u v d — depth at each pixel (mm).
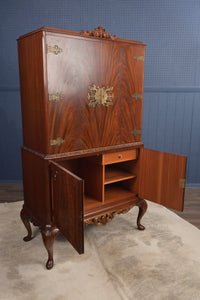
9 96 3799
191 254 2273
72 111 2006
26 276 1984
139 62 2338
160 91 3832
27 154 2215
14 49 3666
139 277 1975
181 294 1816
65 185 1719
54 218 2004
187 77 3805
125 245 2396
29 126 2146
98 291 1840
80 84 2002
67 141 2027
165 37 3688
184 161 2129
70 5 3586
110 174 2600
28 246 2381
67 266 2105
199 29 3666
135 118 2436
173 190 2256
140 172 2531
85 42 1959
